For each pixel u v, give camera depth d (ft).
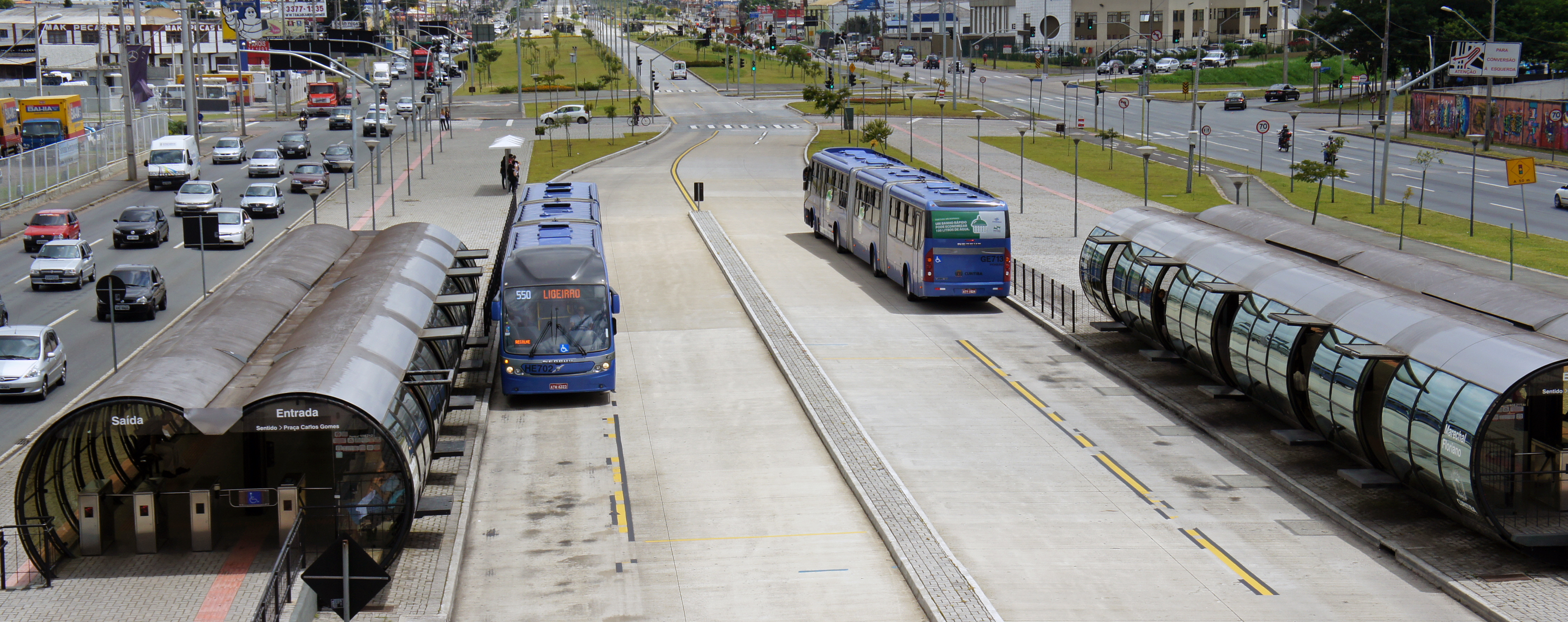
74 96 282.56
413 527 72.84
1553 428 66.03
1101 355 110.42
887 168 157.07
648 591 64.54
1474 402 64.13
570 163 262.47
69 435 63.31
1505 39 369.30
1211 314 93.97
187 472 75.15
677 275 149.89
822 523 73.92
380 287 87.76
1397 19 367.45
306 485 71.67
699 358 112.78
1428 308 75.20
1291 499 77.10
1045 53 542.16
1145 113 313.12
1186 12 602.44
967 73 549.54
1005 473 81.92
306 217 196.85
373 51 480.64
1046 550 69.21
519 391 96.99
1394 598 62.90
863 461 83.87
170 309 134.72
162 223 174.50
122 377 66.33
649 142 305.73
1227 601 62.49
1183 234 107.34
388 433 63.77
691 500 77.87
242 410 63.21
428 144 303.48
